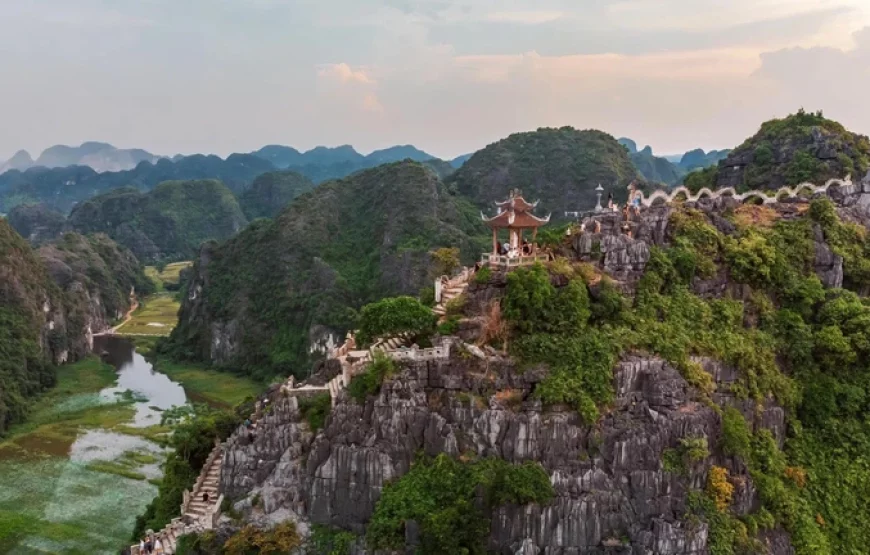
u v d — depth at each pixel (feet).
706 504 167.02
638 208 217.56
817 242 230.07
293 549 165.68
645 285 198.18
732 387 190.19
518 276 181.68
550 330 179.83
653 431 168.66
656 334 186.50
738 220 229.86
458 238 639.76
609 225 210.38
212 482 202.69
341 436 171.73
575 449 165.58
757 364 196.75
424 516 156.15
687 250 207.72
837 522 186.50
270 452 184.85
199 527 176.76
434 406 172.24
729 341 195.83
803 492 187.73
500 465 162.71
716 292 210.38
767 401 195.31
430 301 214.69
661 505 164.35
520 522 157.79
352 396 175.32
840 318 212.23
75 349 652.48
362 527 166.71
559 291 185.16
